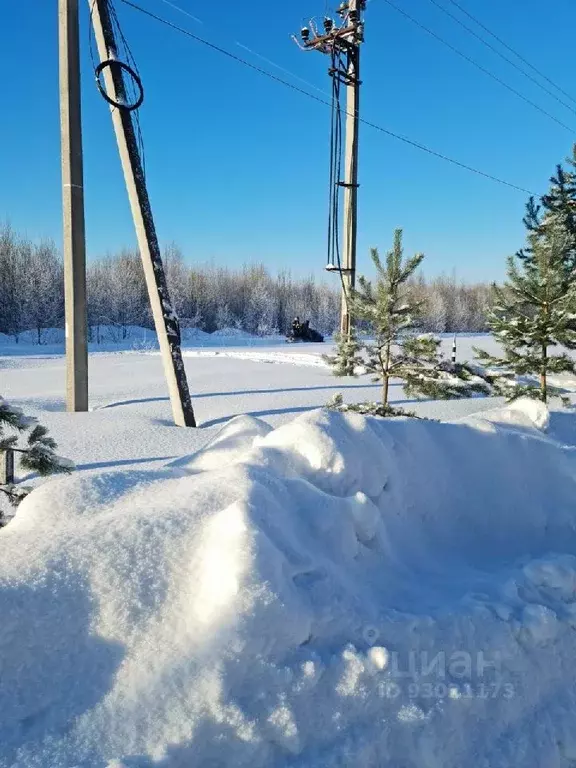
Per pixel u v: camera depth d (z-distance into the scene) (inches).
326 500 108.7
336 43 614.9
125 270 2272.4
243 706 74.9
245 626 78.5
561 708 98.9
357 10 616.4
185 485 114.1
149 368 756.0
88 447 296.2
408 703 84.8
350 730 79.7
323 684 80.9
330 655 84.2
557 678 102.3
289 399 456.8
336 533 104.7
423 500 132.4
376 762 79.4
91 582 84.6
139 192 366.3
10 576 83.2
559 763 92.3
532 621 101.7
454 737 86.4
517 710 94.7
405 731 83.1
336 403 320.5
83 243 398.6
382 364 335.0
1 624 77.2
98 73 352.2
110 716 72.4
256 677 77.8
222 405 432.1
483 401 430.3
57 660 77.6
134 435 324.2
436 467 137.4
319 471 121.3
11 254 1977.1
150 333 2178.9
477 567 126.2
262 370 682.8
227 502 100.6
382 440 130.3
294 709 76.9
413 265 318.7
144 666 76.7
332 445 122.6
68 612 81.1
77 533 94.0
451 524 134.4
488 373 372.5
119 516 98.7
